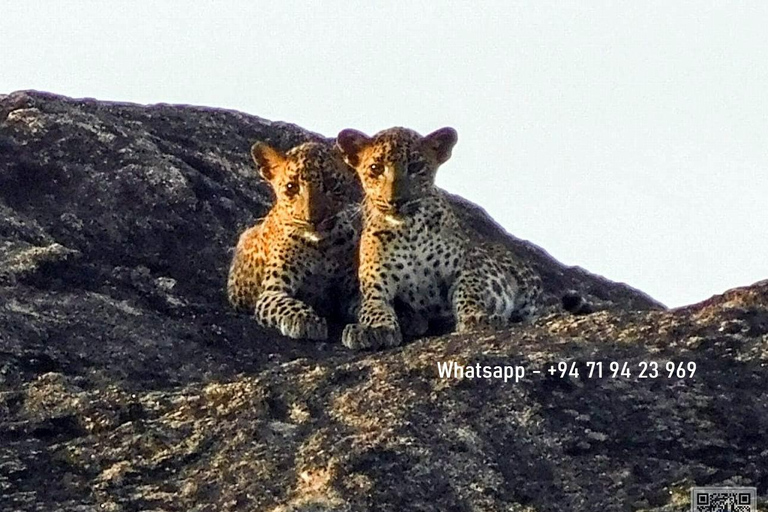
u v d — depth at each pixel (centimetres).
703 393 1376
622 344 1447
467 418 1343
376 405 1362
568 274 2083
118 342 1580
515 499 1269
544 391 1377
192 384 1510
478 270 1695
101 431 1384
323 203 1691
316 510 1233
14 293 1644
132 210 1911
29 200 1908
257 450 1320
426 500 1257
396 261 1670
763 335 1451
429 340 1511
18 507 1280
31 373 1513
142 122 2125
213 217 1938
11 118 1995
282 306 1677
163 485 1296
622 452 1319
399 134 1659
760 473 1293
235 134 2175
